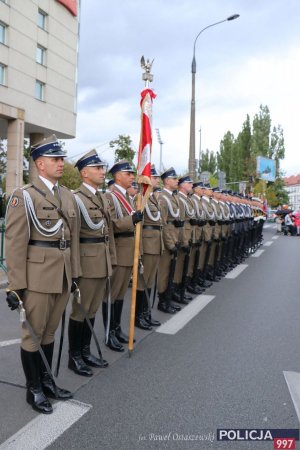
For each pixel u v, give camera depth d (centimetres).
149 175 471
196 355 462
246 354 467
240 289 816
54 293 342
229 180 5216
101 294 434
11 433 305
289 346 495
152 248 555
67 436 304
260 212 1675
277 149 5250
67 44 2598
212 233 841
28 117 2289
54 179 348
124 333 530
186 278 698
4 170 2919
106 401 355
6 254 331
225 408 347
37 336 343
